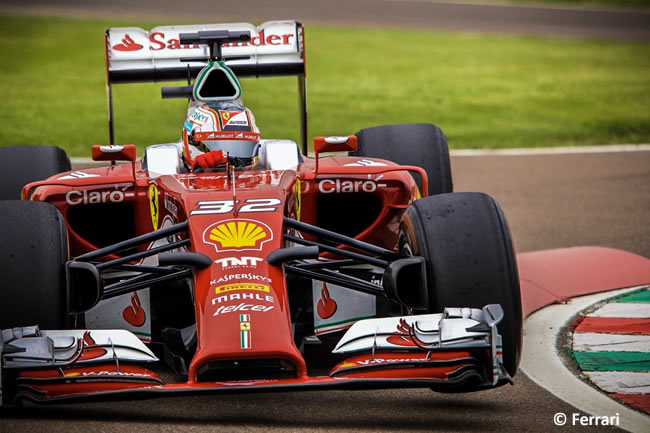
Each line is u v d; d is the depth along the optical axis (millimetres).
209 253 17203
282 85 73875
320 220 22281
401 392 18781
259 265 16969
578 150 49750
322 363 20188
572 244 31266
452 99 68750
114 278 21344
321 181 21391
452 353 16453
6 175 24234
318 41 98250
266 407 17703
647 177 42156
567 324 23406
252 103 65625
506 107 65562
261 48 27484
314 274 18453
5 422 16562
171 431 16281
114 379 15688
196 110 21953
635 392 18797
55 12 112000
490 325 16172
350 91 71625
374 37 102438
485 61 87625
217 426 16562
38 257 16984
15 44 90125
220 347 15516
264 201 18625
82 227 21469
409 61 87250
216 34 22766
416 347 16281
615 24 117188
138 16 110438
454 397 18562
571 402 18281
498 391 18938
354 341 16594
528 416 17453
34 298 16766
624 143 52469
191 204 18516
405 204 21531
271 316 16078
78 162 46062
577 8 133375
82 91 69812
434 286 17516
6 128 56156
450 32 108562
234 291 16375
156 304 20594
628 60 89000
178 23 105562
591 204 37125
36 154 24750
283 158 22266
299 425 16688
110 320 19797
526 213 35812
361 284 18734
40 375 15547
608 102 67438
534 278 27188
